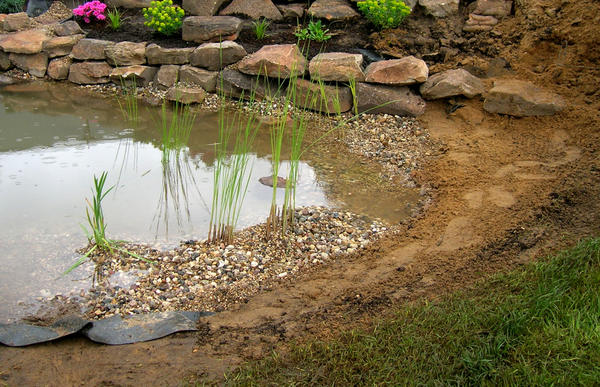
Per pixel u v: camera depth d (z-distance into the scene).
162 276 4.06
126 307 3.73
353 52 7.27
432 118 6.54
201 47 7.34
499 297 3.35
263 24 7.75
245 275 4.09
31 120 6.85
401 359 2.95
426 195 5.19
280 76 6.86
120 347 3.26
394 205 5.06
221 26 7.63
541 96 6.19
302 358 3.03
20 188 5.22
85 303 3.76
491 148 5.79
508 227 4.32
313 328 3.34
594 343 2.90
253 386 2.84
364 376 2.87
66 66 8.12
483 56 7.02
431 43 7.24
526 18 7.05
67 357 3.17
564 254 3.67
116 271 4.11
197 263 4.21
